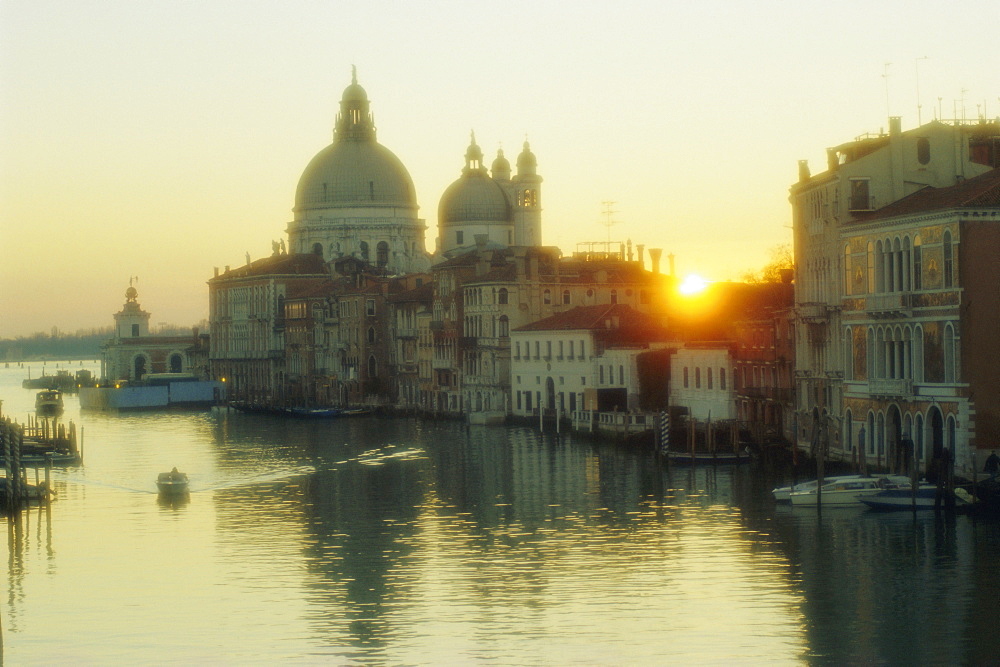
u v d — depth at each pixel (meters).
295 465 157.00
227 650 77.19
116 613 85.19
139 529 112.56
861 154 132.12
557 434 183.62
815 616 80.88
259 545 104.75
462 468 148.12
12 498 121.69
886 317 118.38
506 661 74.06
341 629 80.50
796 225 140.62
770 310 151.25
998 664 73.00
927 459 112.62
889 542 97.31
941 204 112.00
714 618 80.81
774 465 136.75
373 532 109.12
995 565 90.50
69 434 170.25
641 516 111.38
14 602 88.31
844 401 126.62
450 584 90.19
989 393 108.69
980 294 108.69
